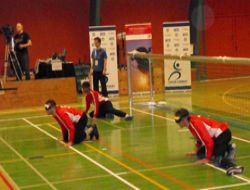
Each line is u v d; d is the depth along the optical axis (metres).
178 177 7.61
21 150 10.01
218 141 7.90
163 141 10.17
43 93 16.44
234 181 7.28
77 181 7.67
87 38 21.22
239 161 8.42
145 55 12.85
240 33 23.56
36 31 20.47
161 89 18.08
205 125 7.89
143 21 21.95
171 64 17.94
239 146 9.52
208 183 7.23
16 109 15.91
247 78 22.23
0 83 16.08
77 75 19.11
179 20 22.38
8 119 13.91
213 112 13.45
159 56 12.25
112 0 21.52
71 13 20.95
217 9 23.14
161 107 14.47
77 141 10.23
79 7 21.03
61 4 20.80
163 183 7.34
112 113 12.66
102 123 12.35
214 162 8.20
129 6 21.75
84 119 10.23
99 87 17.02
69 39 20.97
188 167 8.13
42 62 17.05
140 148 9.66
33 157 9.36
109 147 9.83
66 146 10.04
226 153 8.02
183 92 17.98
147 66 17.56
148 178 7.64
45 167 8.61
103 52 15.61
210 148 7.89
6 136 11.52
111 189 7.16
